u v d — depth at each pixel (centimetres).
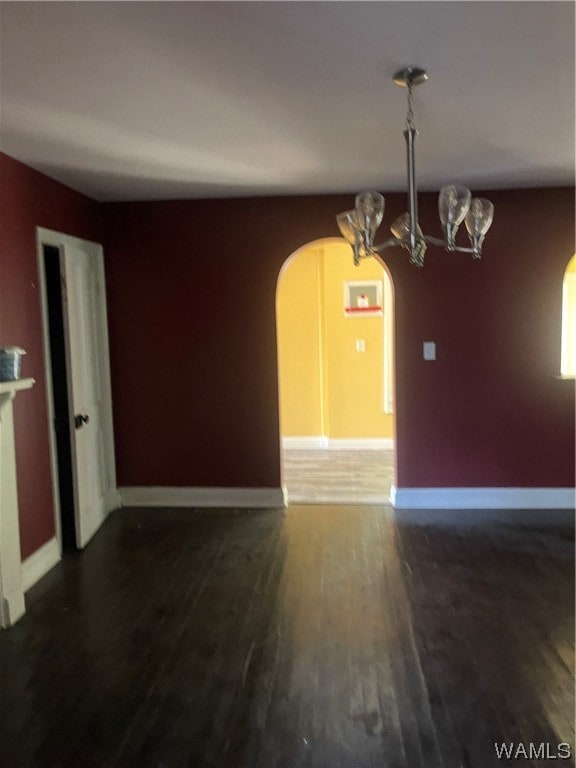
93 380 467
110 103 271
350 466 629
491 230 470
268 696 259
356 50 222
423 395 488
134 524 468
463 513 480
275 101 271
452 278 476
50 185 401
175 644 300
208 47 218
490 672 273
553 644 294
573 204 462
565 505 486
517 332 477
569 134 326
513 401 482
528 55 228
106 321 491
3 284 342
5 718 248
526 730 236
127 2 185
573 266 523
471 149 353
